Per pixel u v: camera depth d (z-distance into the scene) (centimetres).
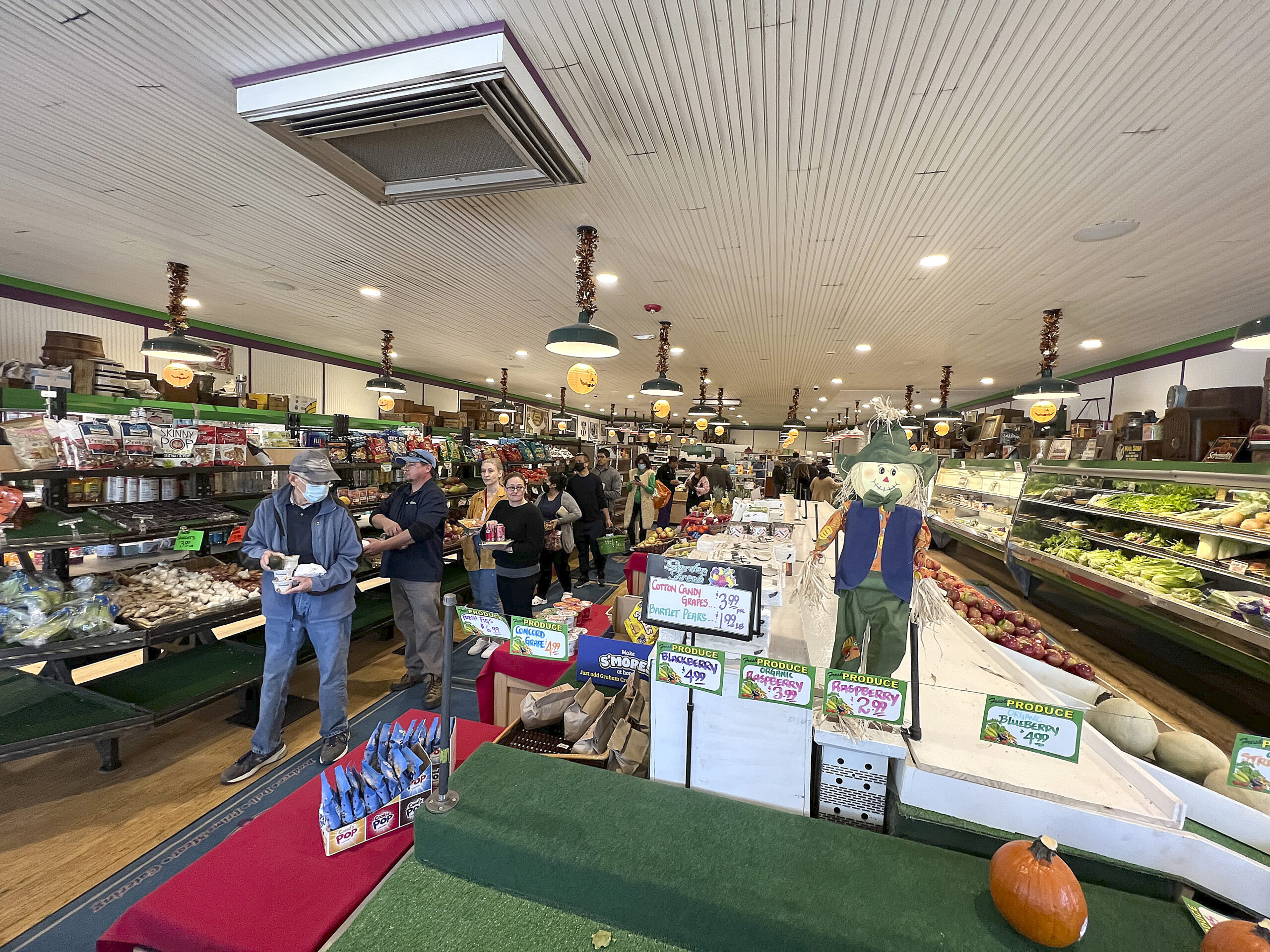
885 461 133
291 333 883
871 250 441
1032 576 508
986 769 116
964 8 199
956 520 697
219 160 329
